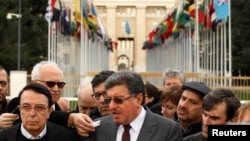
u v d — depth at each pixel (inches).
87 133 249.9
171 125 242.4
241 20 2495.1
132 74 238.7
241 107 214.4
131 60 3973.9
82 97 339.0
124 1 3907.5
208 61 1537.9
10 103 309.7
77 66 1708.9
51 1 1223.5
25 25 2409.0
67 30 1427.2
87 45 1549.0
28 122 243.8
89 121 251.3
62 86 311.9
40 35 2394.2
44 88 248.5
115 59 3811.5
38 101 243.6
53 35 1301.7
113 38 3897.6
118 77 235.9
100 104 300.0
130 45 4001.0
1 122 269.4
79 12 1336.1
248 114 207.8
